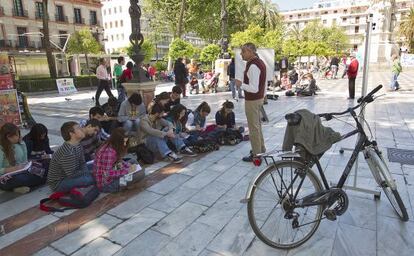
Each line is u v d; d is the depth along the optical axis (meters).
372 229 2.91
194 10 30.91
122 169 3.78
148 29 39.97
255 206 2.59
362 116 2.98
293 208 2.63
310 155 2.68
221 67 15.78
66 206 3.44
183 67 12.39
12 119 7.77
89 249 2.69
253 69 4.43
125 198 3.66
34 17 34.72
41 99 14.89
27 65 22.34
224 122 6.02
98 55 27.12
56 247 2.73
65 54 28.09
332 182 3.73
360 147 2.95
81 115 9.58
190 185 4.00
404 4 57.59
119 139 3.75
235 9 35.16
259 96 4.52
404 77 21.89
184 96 12.65
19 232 2.98
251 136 4.71
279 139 6.11
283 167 2.61
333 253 2.59
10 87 7.70
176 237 2.85
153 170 4.57
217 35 35.97
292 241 2.69
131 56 6.16
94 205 3.50
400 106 9.38
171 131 5.08
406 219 3.01
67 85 16.73
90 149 4.64
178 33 26.92
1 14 31.89
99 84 11.12
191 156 5.18
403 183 3.87
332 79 22.67
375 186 3.81
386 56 28.23
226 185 3.98
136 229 2.99
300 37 58.78
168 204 3.49
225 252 2.62
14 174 3.84
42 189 4.02
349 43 74.94
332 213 2.65
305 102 10.80
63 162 3.59
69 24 37.75
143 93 6.16
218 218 3.17
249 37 25.59
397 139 5.81
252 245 2.71
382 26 27.84
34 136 4.44
